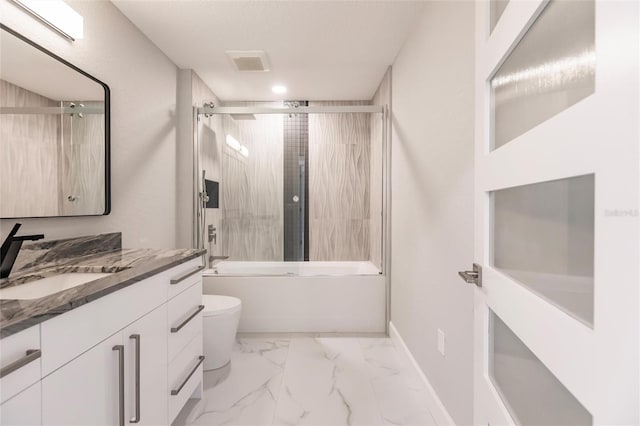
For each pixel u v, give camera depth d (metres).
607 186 0.46
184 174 2.98
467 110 1.42
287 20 2.20
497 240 0.94
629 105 0.42
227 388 2.04
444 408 1.69
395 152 2.80
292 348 2.66
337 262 3.28
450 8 1.62
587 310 0.55
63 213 1.61
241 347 2.68
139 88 2.31
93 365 1.00
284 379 2.15
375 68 2.94
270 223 3.23
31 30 1.45
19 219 1.40
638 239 0.41
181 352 1.62
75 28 1.63
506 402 0.88
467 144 1.42
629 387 0.42
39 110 1.48
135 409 1.20
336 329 3.05
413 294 2.25
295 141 3.27
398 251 2.67
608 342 0.46
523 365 0.79
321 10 2.10
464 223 1.45
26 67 1.41
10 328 0.71
